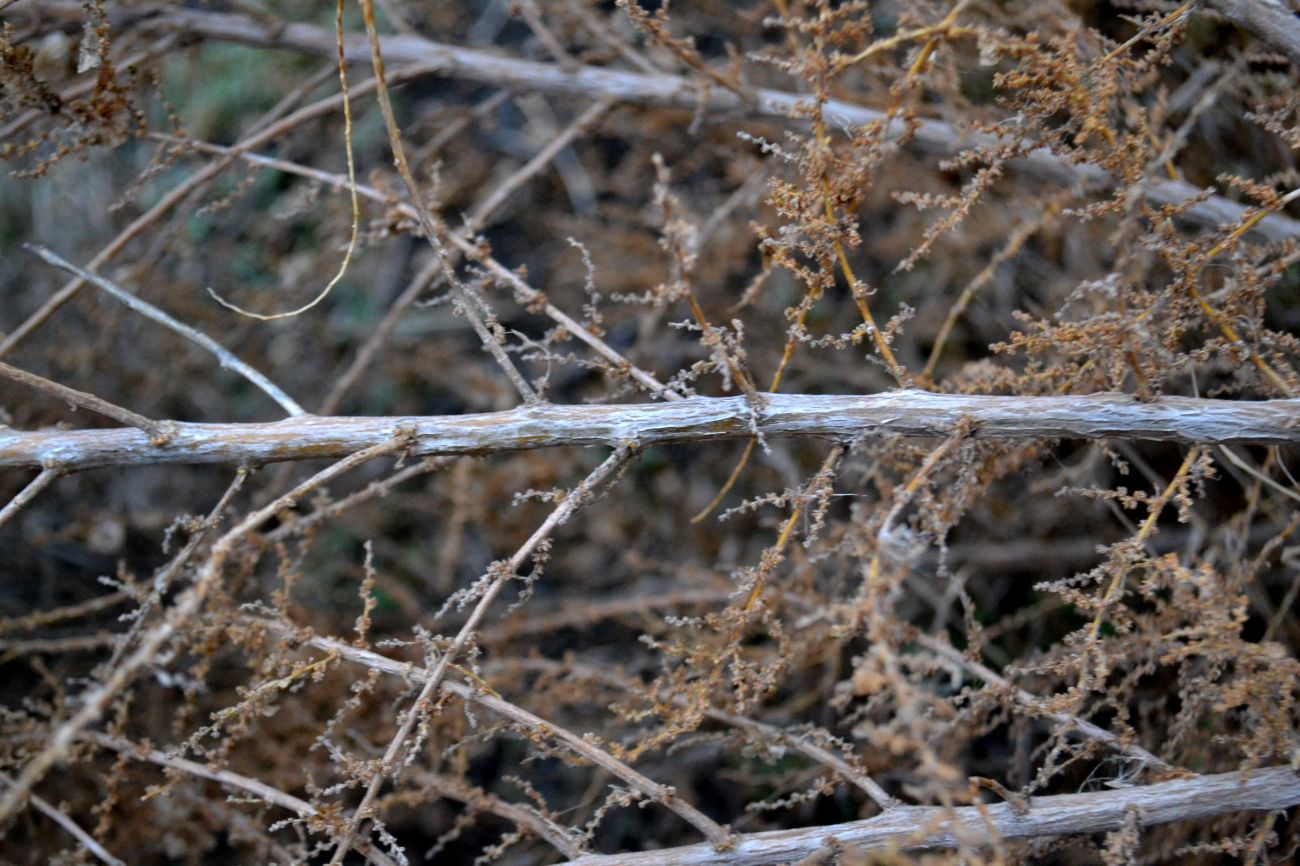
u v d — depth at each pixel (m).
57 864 1.99
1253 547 2.44
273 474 3.22
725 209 2.71
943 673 2.48
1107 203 1.60
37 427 2.79
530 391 1.61
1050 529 2.75
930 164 2.71
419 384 3.48
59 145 1.96
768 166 2.64
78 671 2.98
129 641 1.83
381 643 1.61
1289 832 1.92
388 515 3.30
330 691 2.51
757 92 2.38
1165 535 2.56
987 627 2.87
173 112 2.04
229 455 1.56
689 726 1.63
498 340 1.65
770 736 1.90
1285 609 2.18
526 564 3.21
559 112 3.44
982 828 1.59
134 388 3.08
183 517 1.62
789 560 2.90
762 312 3.14
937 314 2.92
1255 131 2.25
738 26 2.95
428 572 3.29
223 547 1.27
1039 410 1.55
